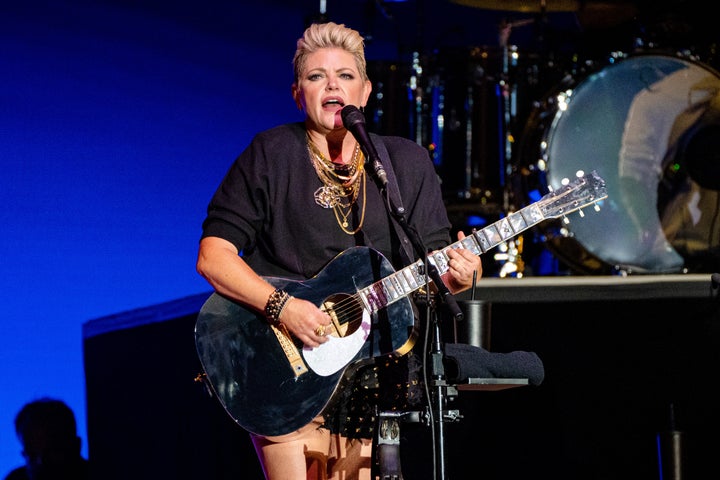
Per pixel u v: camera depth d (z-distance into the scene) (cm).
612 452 1307
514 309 1323
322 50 997
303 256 988
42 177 1573
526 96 1592
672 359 1305
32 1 1588
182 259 1647
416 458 1289
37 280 1552
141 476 1457
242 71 1733
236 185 999
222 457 1367
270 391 948
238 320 965
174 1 1684
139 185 1631
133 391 1491
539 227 1479
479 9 1880
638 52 1508
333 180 996
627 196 1501
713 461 1294
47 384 1539
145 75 1655
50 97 1589
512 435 1316
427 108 1608
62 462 1502
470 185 1589
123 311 1600
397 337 955
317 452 966
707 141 1506
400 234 1000
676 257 1502
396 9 1858
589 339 1316
